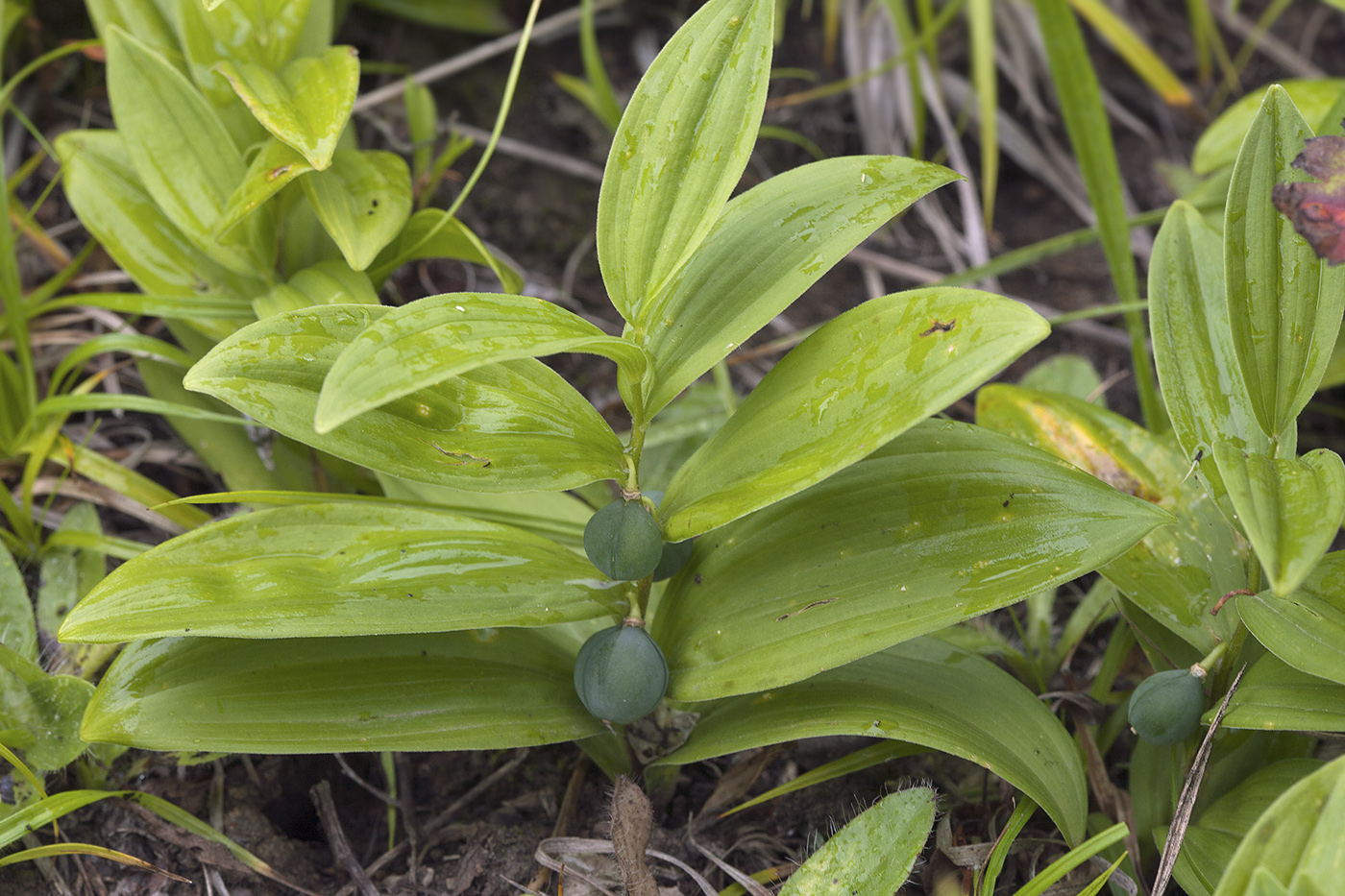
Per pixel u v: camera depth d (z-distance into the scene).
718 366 0.56
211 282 0.53
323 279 0.52
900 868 0.48
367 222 0.51
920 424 0.49
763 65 0.47
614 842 0.49
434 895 0.51
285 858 0.51
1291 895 0.45
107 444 0.55
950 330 0.46
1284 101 0.47
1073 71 0.53
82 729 0.48
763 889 0.50
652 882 0.49
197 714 0.48
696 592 0.49
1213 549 0.50
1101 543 0.47
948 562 0.47
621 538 0.47
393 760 0.52
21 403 0.54
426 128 0.56
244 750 0.48
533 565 0.48
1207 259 0.49
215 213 0.52
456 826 0.51
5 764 0.50
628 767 0.50
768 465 0.47
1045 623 0.53
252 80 0.51
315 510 0.49
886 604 0.47
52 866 0.50
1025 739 0.48
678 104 0.47
